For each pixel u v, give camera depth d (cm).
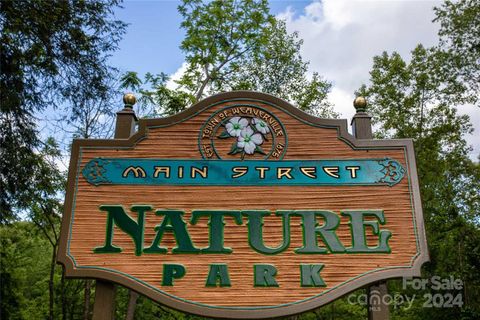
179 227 578
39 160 1246
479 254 1572
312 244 570
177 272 555
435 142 2028
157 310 1645
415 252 564
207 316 535
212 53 1384
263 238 573
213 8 1369
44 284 2195
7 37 1085
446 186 2038
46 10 1145
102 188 595
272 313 537
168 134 625
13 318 1855
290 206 589
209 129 628
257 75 1811
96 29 1262
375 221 581
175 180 601
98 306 547
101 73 1298
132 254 564
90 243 566
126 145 617
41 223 1677
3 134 1147
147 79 1384
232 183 600
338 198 593
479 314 1467
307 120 631
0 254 1802
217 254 566
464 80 2058
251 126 629
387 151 616
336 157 613
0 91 1089
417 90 2123
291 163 610
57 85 1245
